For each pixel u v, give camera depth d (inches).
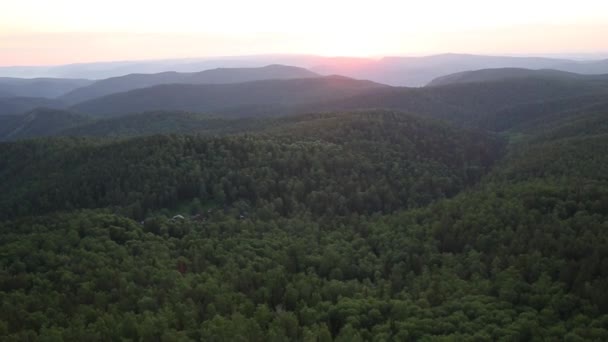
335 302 3538.4
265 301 3545.8
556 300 3179.1
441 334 3009.4
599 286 3189.0
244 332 2925.7
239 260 4133.9
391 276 3934.5
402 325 3063.5
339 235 5049.2
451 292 3560.5
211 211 5580.7
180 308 3228.3
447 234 4539.9
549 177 5718.5
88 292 3412.9
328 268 4160.9
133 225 4749.0
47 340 2753.4
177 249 4429.1
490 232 4357.8
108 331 2933.1
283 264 4175.7
